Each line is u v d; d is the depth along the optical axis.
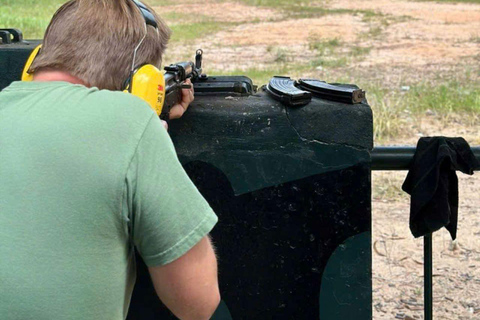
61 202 1.45
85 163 1.46
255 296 2.25
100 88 1.63
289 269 2.23
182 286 1.53
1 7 20.45
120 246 1.50
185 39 17.06
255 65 13.91
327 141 2.14
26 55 2.48
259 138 2.16
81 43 1.60
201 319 1.59
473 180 6.64
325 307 2.24
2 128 1.51
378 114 8.78
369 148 2.14
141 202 1.47
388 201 6.03
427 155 2.24
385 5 23.19
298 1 24.09
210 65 13.92
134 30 1.64
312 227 2.20
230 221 2.22
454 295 4.27
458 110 9.45
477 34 17.22
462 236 5.21
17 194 1.46
